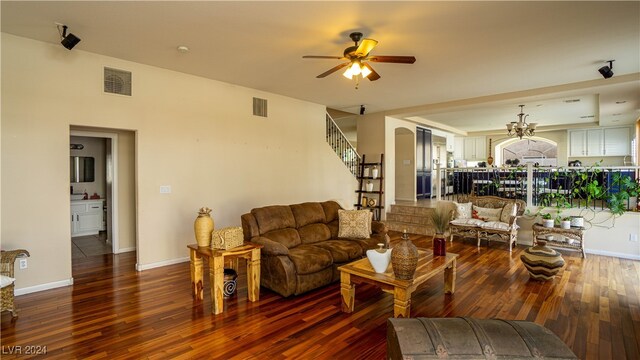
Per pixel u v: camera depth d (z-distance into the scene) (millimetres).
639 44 3645
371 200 7750
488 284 4039
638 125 7941
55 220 3771
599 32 3338
